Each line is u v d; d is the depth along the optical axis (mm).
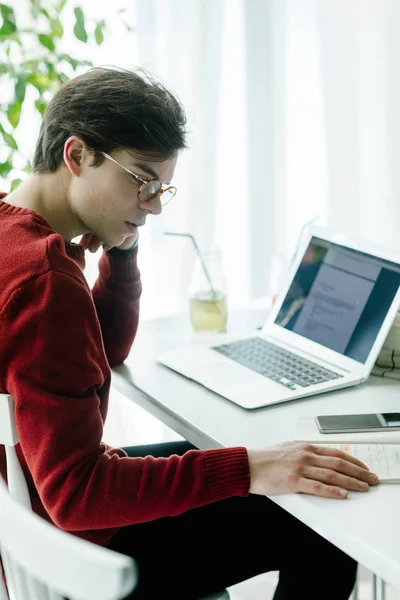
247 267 2484
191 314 1598
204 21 2188
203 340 1565
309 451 1002
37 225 1041
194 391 1307
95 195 1108
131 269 1472
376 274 1387
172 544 1186
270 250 2502
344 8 2414
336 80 2465
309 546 1218
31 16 1964
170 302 2316
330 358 1402
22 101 1896
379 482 970
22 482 974
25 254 974
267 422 1172
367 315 1374
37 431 933
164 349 1526
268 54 2355
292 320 1519
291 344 1491
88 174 1099
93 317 1005
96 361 1010
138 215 1147
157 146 1086
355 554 844
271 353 1454
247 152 2398
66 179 1127
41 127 1146
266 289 2521
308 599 1235
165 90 1135
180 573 1143
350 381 1309
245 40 2316
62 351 947
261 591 1906
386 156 2555
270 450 1008
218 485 975
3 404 938
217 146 2297
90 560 636
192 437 1169
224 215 2424
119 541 1185
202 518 1240
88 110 1067
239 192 2424
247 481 975
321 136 2504
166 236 2275
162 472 973
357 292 1411
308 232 1560
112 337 1454
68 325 955
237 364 1403
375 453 1034
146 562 1151
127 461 983
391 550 810
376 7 2428
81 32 1916
